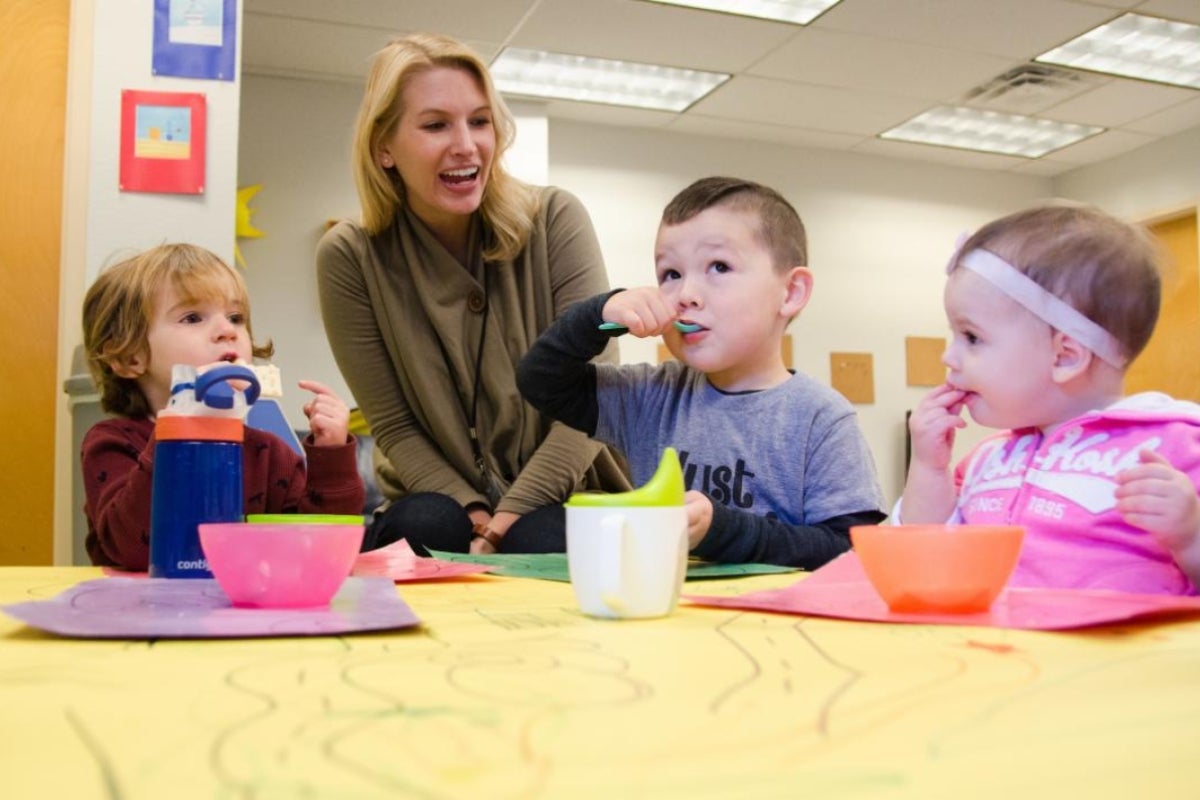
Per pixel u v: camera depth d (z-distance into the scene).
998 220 0.88
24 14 2.08
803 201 5.14
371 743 0.27
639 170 4.84
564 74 4.20
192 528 0.79
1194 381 4.93
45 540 2.04
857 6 3.55
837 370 5.13
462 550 1.44
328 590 0.58
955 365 0.89
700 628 0.51
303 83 4.18
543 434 1.66
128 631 0.47
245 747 0.26
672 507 0.57
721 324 1.22
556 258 1.66
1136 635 0.48
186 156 1.91
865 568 0.59
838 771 0.24
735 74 4.18
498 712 0.31
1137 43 3.90
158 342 1.16
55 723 0.29
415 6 3.53
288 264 4.10
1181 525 0.68
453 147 1.48
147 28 1.91
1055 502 0.84
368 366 1.67
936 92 4.37
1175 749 0.26
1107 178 5.32
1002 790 0.23
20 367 2.05
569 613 0.59
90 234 1.88
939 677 0.37
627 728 0.28
